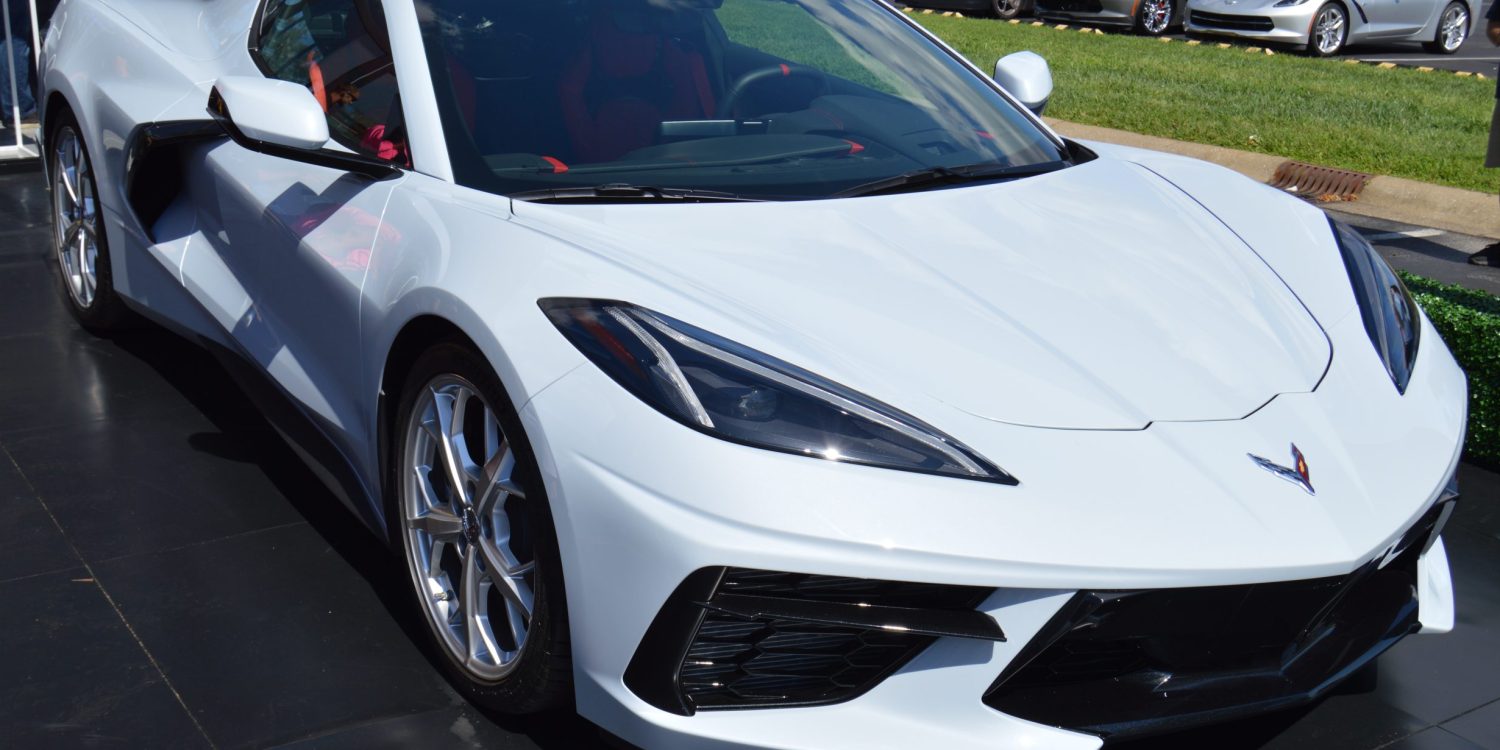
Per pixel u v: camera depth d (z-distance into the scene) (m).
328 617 2.72
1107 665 2.17
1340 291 2.77
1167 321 2.45
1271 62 12.91
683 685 2.03
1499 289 5.69
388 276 2.54
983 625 1.99
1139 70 11.66
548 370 2.13
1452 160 8.12
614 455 2.02
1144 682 2.18
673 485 1.97
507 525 2.36
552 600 2.15
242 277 3.21
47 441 3.45
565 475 2.07
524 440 2.17
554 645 2.18
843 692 2.09
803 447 1.98
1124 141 8.46
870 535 1.92
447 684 2.52
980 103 3.38
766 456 1.96
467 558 2.43
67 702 2.39
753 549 1.92
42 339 4.15
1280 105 9.96
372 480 2.74
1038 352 2.26
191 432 3.56
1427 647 2.82
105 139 3.64
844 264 2.43
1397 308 2.81
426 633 2.58
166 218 3.56
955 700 2.04
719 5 3.28
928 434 2.03
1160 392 2.24
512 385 2.16
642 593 2.00
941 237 2.61
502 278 2.29
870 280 2.38
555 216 2.47
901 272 2.43
